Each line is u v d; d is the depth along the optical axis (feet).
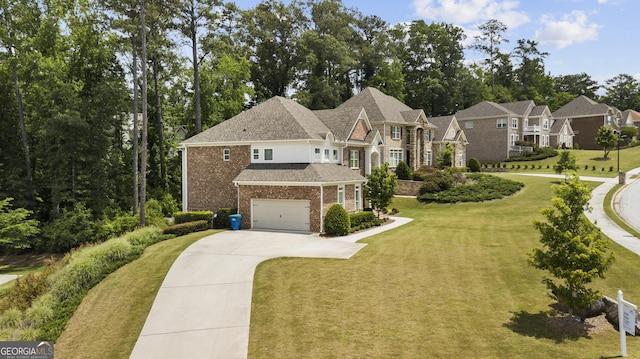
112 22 106.22
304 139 93.25
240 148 100.83
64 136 108.37
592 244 37.32
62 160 111.24
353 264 57.21
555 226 39.50
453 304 42.63
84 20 118.93
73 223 104.27
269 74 206.49
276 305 44.60
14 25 111.24
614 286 46.57
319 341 36.29
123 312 47.29
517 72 335.47
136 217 108.37
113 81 123.24
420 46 261.44
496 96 300.20
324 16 214.07
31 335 43.98
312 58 193.16
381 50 234.38
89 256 63.10
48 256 103.65
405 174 141.49
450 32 270.26
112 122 121.70
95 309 49.42
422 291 46.39
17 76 115.55
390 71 230.07
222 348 36.88
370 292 46.52
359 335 36.88
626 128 242.78
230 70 159.43
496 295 44.83
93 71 125.70
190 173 106.01
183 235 86.22
